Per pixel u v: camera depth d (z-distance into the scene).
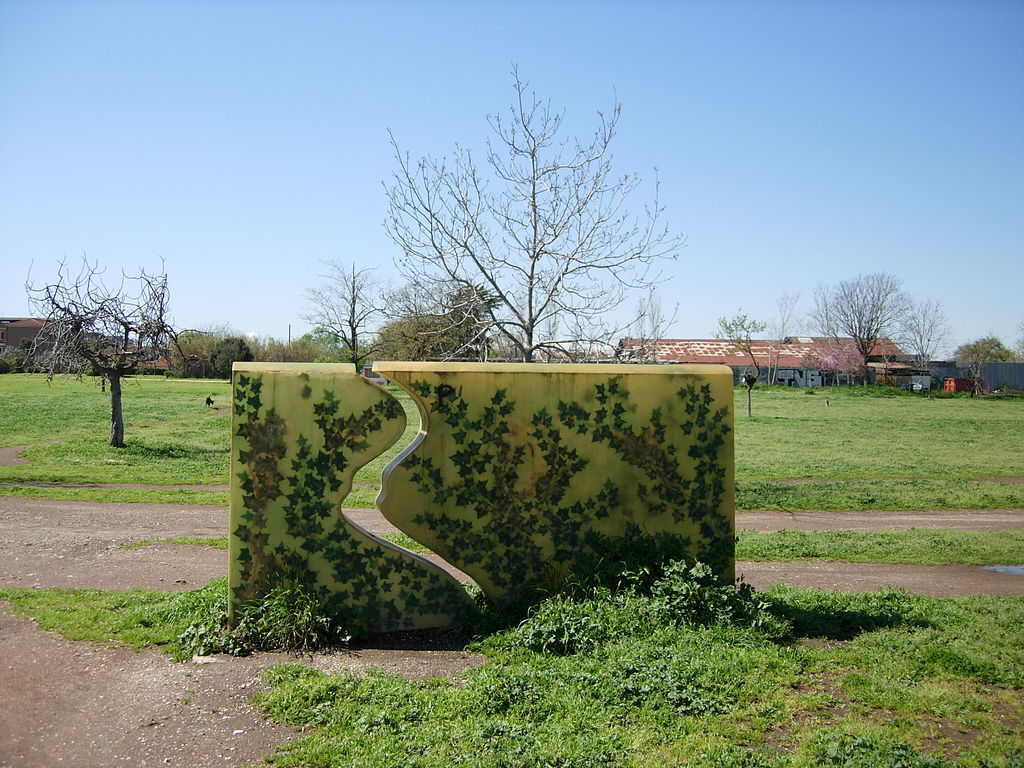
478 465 7.25
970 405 52.19
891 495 16.33
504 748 4.75
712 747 4.78
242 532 6.83
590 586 7.12
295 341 68.94
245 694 5.64
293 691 5.57
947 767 4.55
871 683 5.80
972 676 6.04
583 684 5.62
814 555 11.05
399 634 7.04
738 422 35.69
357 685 5.70
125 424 28.05
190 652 6.43
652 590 7.02
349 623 6.84
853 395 62.00
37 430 25.09
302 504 6.89
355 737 4.96
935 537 12.20
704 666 5.84
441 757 4.65
